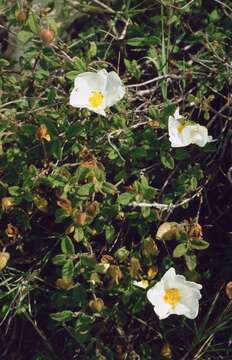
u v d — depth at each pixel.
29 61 0.78
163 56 0.76
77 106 0.68
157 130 0.73
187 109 0.76
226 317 0.70
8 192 0.73
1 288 0.74
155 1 0.80
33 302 0.75
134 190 0.68
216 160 0.74
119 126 0.71
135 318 0.72
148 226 0.72
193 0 0.76
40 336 0.76
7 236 0.75
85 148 0.70
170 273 0.66
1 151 0.71
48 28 0.73
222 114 0.75
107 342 0.74
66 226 0.75
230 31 0.79
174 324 0.73
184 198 0.71
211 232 0.76
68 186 0.68
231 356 0.72
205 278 0.75
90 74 0.69
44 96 0.76
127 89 0.74
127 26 0.80
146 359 0.73
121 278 0.69
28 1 0.78
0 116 0.72
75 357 0.74
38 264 0.75
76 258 0.70
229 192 0.76
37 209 0.74
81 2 0.82
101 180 0.68
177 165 0.73
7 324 0.75
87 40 0.81
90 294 0.73
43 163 0.72
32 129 0.70
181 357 0.72
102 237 0.74
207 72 0.76
